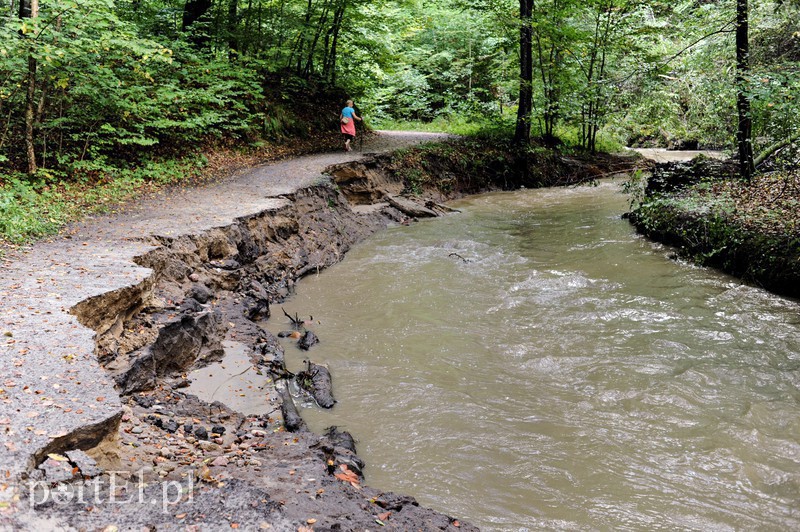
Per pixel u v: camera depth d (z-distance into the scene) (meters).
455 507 4.68
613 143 29.14
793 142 12.48
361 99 28.17
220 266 9.03
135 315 6.49
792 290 9.75
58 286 6.10
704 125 15.45
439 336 8.41
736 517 4.61
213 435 5.35
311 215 13.12
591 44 24.69
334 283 10.96
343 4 21.62
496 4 24.94
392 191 18.38
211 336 7.12
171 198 11.80
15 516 2.86
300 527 3.26
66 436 3.54
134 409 5.32
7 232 7.95
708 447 5.57
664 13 22.27
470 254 13.05
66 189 11.23
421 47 34.75
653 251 13.00
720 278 10.92
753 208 12.14
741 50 13.09
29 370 4.31
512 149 24.06
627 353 7.71
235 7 21.05
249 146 18.09
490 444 5.64
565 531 4.43
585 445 5.63
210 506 3.34
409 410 6.31
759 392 6.62
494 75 30.61
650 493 4.91
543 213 17.97
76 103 13.10
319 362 7.55
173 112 15.23
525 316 9.16
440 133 26.08
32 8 10.58
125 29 12.58
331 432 5.70
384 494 4.47
